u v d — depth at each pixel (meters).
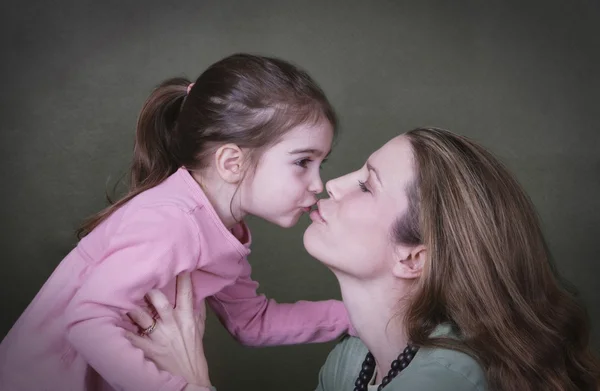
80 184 3.40
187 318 1.52
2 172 3.37
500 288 1.31
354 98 3.59
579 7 3.62
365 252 1.39
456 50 3.62
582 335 1.41
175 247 1.47
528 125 3.63
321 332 1.78
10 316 3.15
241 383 3.02
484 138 3.63
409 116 3.61
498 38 3.62
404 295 1.41
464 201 1.33
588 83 3.63
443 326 1.34
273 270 3.38
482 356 1.26
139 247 1.45
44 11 3.43
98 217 1.65
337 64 3.58
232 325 1.77
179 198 1.55
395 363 1.37
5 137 3.39
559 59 3.63
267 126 1.58
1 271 3.28
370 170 1.43
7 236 3.32
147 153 1.70
